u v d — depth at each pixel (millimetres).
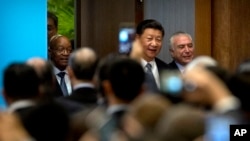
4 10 9195
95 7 12086
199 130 3229
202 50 12070
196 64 5664
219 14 12062
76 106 5895
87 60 6121
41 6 9383
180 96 4941
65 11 11781
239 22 12070
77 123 4488
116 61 5047
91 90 6090
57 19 10812
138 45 8086
